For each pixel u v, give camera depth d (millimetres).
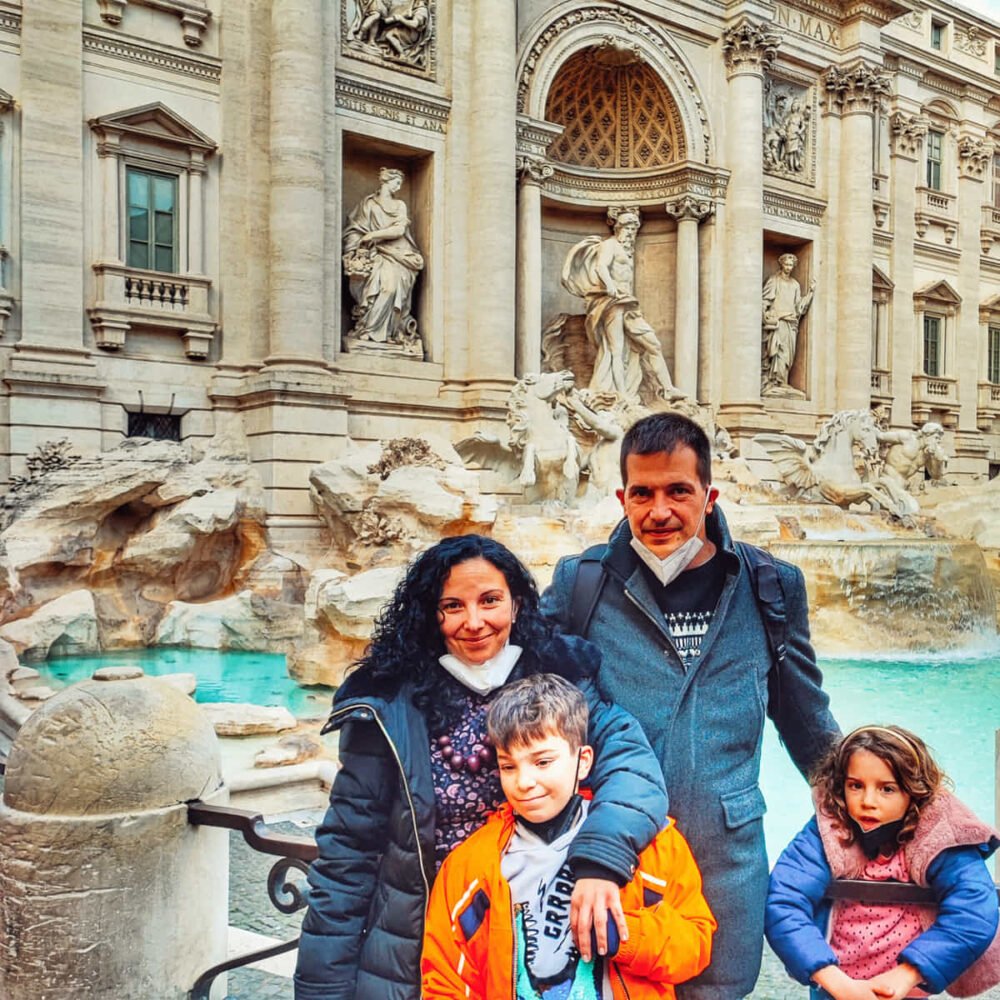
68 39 19781
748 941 3256
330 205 22516
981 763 10508
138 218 21000
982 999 4105
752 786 3381
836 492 25188
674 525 3262
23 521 17078
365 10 23375
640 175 29734
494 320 24422
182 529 18016
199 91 21641
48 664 15500
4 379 19094
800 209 32406
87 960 3977
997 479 28406
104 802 4016
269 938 5625
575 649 3297
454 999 2893
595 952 2725
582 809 2984
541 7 26219
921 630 18609
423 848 3008
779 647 3465
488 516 16828
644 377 27891
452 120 24609
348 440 21953
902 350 36562
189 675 12180
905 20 36719
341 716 3086
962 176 39219
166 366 21188
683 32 29125
